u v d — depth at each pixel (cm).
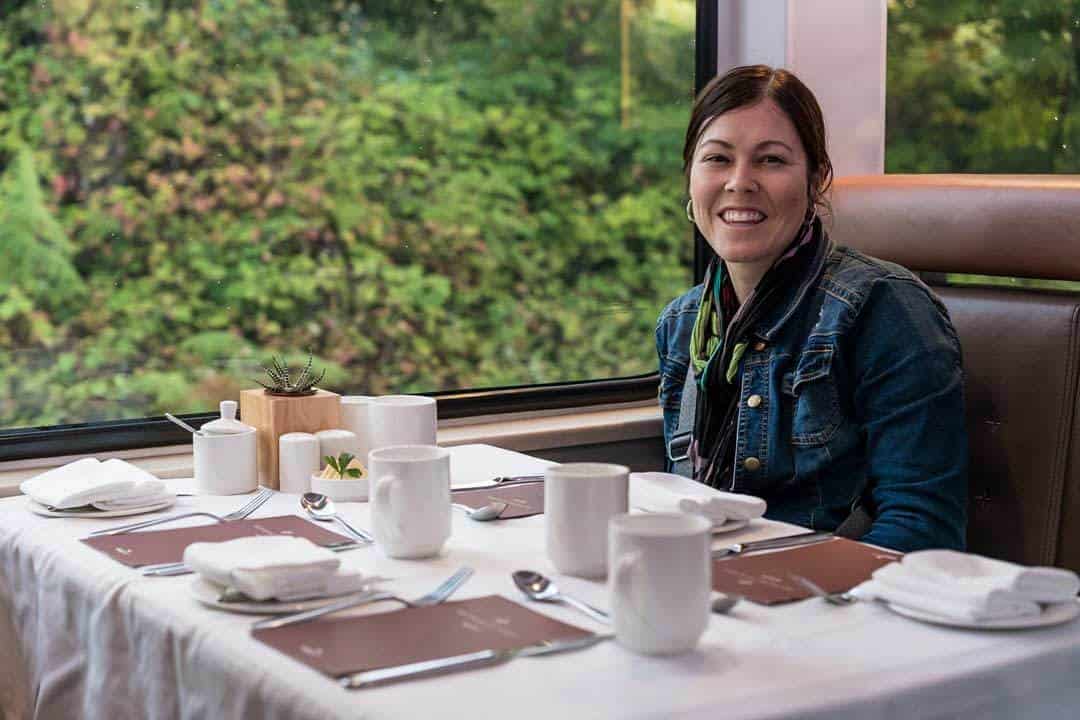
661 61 297
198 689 104
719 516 135
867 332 168
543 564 124
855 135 270
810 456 169
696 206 182
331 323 285
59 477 160
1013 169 282
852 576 117
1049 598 105
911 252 205
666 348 197
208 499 161
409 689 89
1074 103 279
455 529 140
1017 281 234
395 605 110
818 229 179
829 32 267
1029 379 184
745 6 279
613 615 97
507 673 92
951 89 278
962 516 161
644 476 153
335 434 169
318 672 92
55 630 132
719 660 95
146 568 124
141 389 257
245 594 111
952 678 92
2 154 245
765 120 175
